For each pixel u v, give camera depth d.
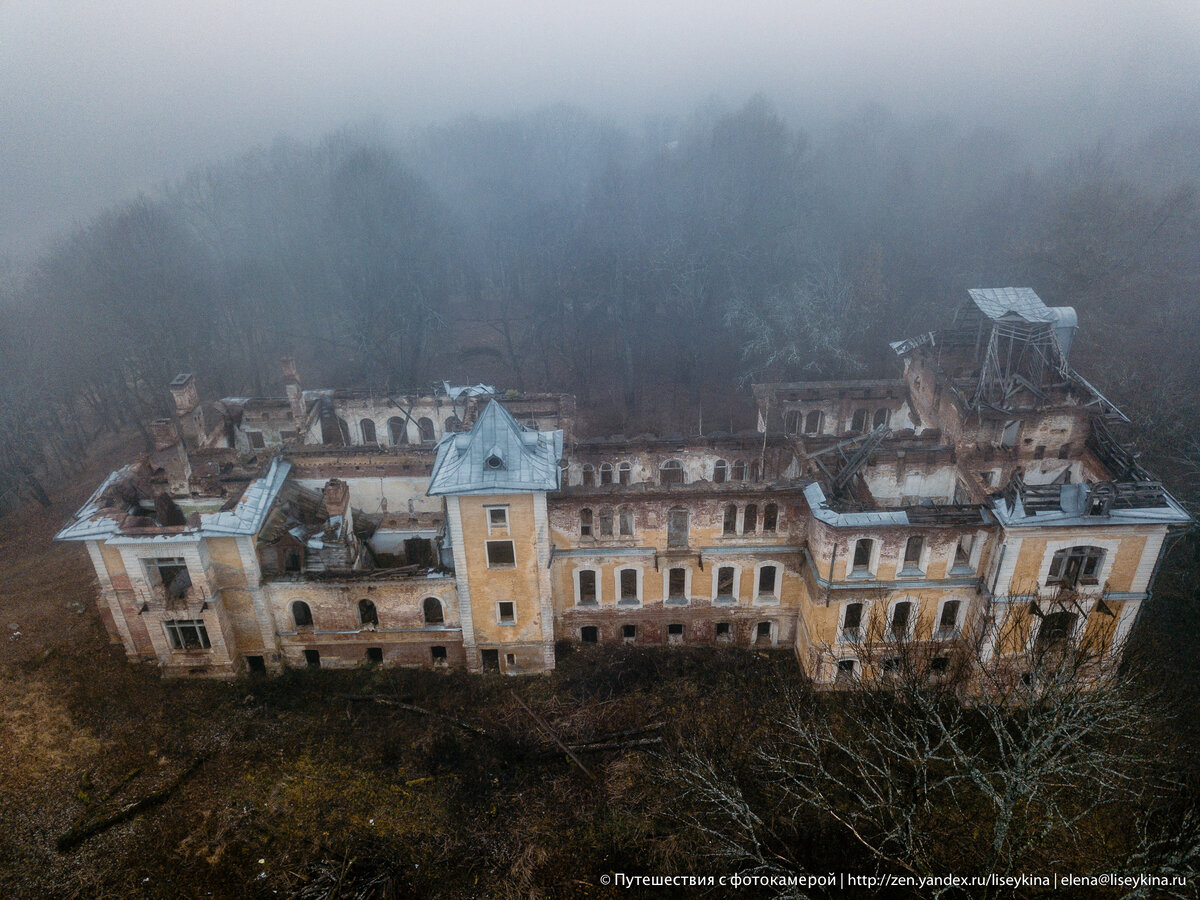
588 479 48.72
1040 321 44.53
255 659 44.72
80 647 47.12
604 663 44.84
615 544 42.81
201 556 40.00
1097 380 69.75
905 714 35.34
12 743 40.62
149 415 80.44
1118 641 39.44
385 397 62.38
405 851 35.00
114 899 33.25
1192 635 44.69
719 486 41.00
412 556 49.09
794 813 33.31
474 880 33.75
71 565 57.22
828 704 41.62
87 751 40.12
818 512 38.31
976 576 39.31
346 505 45.06
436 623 43.94
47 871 34.38
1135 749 35.78
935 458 43.84
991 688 38.88
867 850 33.31
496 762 38.97
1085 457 43.16
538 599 42.19
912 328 80.44
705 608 45.09
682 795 36.25
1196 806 32.25
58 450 75.50
